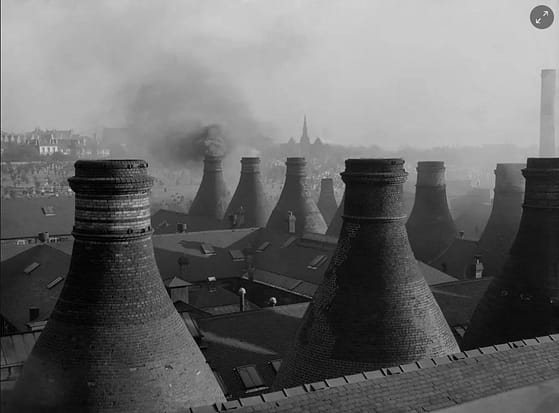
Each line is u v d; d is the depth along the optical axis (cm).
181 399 1354
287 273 3775
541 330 1877
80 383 1284
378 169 1666
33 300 3444
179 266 3897
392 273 1653
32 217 4053
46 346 1338
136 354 1316
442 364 1184
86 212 1355
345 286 1672
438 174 3781
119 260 1356
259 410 994
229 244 4231
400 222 1698
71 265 1380
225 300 3578
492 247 3300
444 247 3744
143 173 1394
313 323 1722
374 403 1062
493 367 1215
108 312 1326
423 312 1655
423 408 1082
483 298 2083
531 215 1966
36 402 1288
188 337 1452
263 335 2366
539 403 1141
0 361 1323
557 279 1892
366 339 1611
